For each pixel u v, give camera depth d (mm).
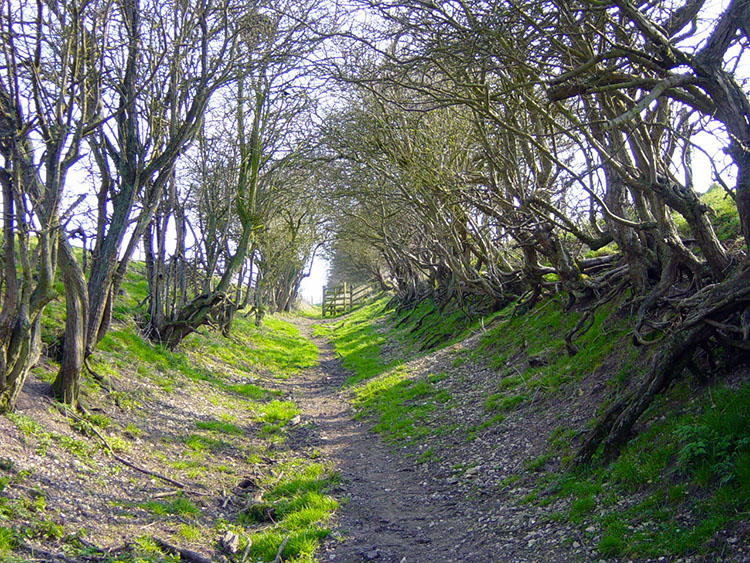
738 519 5363
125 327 16375
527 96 9273
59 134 8297
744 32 6469
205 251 24031
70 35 8734
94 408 10531
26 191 8648
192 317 17953
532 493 8031
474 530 7508
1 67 8234
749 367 7434
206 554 6887
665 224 9398
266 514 8539
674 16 7852
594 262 14469
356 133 18797
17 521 6098
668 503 6219
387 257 43312
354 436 13312
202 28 12547
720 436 6402
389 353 25109
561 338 13719
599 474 7574
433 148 16250
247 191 22922
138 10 11891
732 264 8531
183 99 13812
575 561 5938
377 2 8680
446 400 14273
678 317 8969
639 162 8266
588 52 7820
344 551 7215
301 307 76625
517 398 11828
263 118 22641
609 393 9578
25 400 9125
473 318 21578
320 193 27812
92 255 11680
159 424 11602
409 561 6859
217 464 10617
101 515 7086
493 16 8156
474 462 10008
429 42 8961
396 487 9742
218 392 16328
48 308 12891
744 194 6742
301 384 20609
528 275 16500
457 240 19359
